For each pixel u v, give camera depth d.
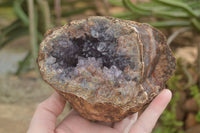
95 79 0.25
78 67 0.26
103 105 0.25
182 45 0.81
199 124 0.51
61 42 0.26
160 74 0.27
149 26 0.27
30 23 0.55
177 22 0.60
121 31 0.25
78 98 0.25
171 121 0.50
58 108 0.31
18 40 1.03
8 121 0.46
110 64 0.26
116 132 0.31
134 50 0.25
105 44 0.25
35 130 0.29
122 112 0.26
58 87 0.25
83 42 0.26
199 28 0.57
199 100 0.51
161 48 0.27
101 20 0.25
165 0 0.50
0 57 0.85
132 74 0.25
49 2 0.73
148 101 0.26
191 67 0.60
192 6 0.58
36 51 0.54
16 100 0.56
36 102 0.54
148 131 0.27
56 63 0.25
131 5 0.53
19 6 0.67
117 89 0.25
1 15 0.93
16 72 0.69
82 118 0.31
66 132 0.30
